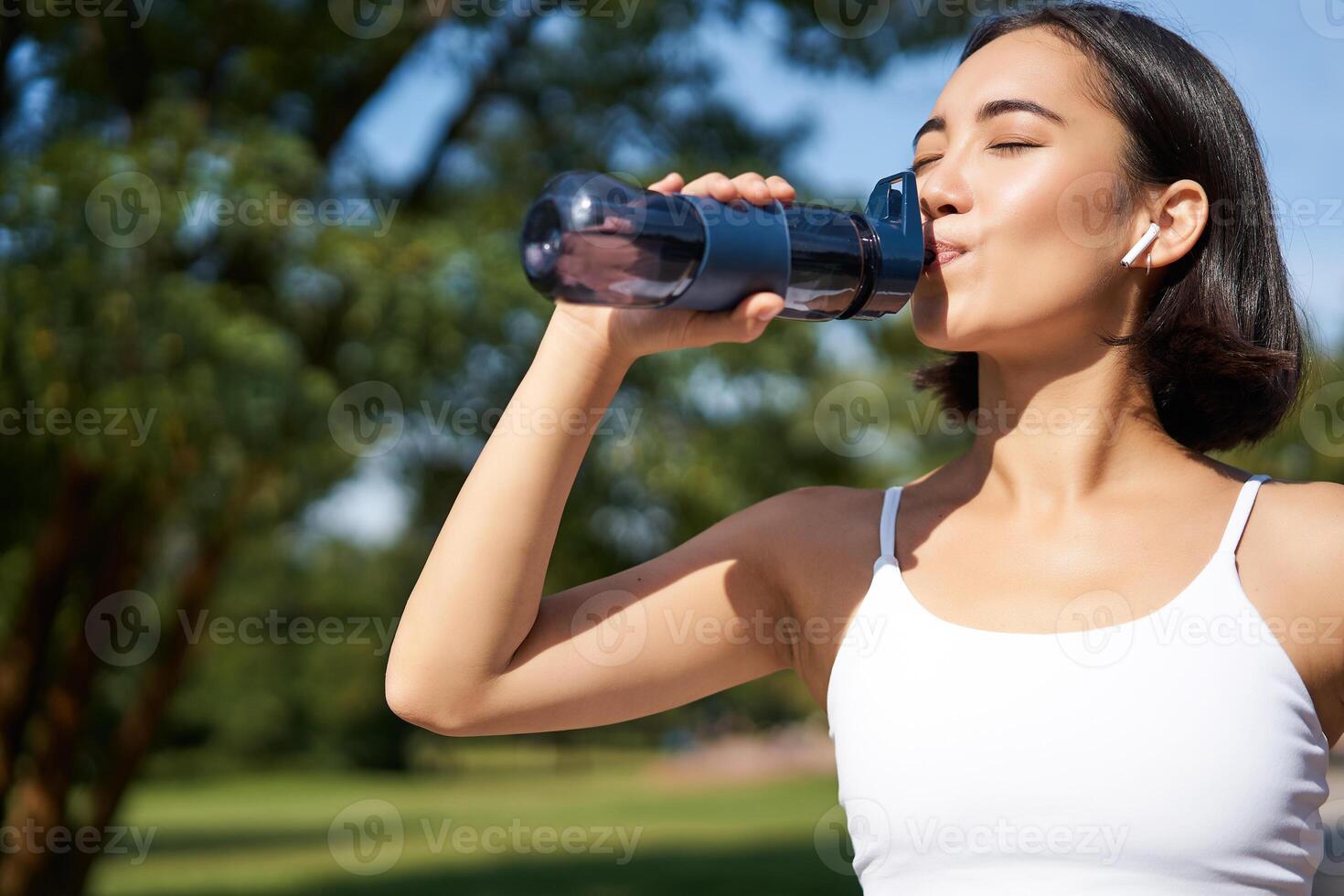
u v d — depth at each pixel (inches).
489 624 49.9
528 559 50.1
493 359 221.6
